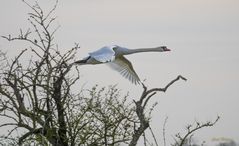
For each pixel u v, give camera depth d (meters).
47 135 21.62
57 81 21.67
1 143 22.02
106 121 22.70
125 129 23.12
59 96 21.83
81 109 22.84
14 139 22.09
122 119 22.73
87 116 22.91
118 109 23.28
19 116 21.86
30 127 21.92
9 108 21.97
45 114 21.84
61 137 22.11
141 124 21.61
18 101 21.86
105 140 22.09
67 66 21.69
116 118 23.11
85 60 21.23
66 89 22.02
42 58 21.88
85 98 22.88
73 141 22.12
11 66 21.89
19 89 21.88
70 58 21.91
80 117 22.33
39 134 21.88
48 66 21.91
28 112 21.88
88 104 22.78
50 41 21.97
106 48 21.14
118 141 22.86
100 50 21.11
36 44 21.94
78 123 22.64
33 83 21.73
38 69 21.78
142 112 21.86
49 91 21.70
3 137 21.94
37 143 21.98
